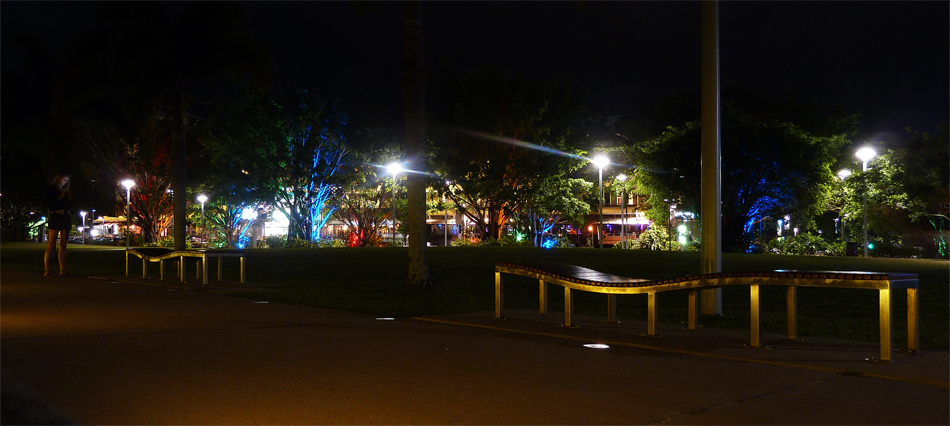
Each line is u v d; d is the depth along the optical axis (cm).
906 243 3703
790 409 514
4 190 5050
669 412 504
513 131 3816
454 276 1752
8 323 898
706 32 1043
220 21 2252
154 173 4628
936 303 1230
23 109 3834
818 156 3550
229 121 3997
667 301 1292
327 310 1089
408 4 1404
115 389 542
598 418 486
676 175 3747
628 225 6812
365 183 4334
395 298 1264
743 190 3588
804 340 820
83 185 5116
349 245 4509
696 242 3681
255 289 1427
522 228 4297
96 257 2517
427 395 546
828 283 716
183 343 760
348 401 523
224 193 4341
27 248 3334
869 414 500
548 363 680
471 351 741
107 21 2269
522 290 1474
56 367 618
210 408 495
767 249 3616
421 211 1439
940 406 523
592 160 3931
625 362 688
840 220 4422
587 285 905
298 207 4234
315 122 3928
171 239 4906
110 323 907
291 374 611
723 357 715
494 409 507
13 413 143
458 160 3841
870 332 910
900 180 3631
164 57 2170
